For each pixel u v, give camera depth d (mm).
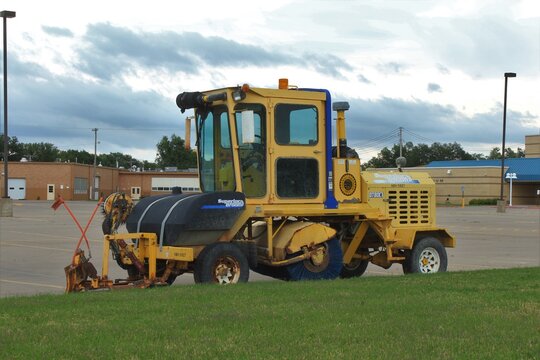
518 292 9961
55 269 16812
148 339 6777
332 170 13164
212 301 9023
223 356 6160
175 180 98812
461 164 95812
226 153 12352
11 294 12438
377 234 14008
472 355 6230
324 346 6508
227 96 12109
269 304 8781
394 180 14102
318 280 11891
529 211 61531
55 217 42750
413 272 14094
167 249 11375
